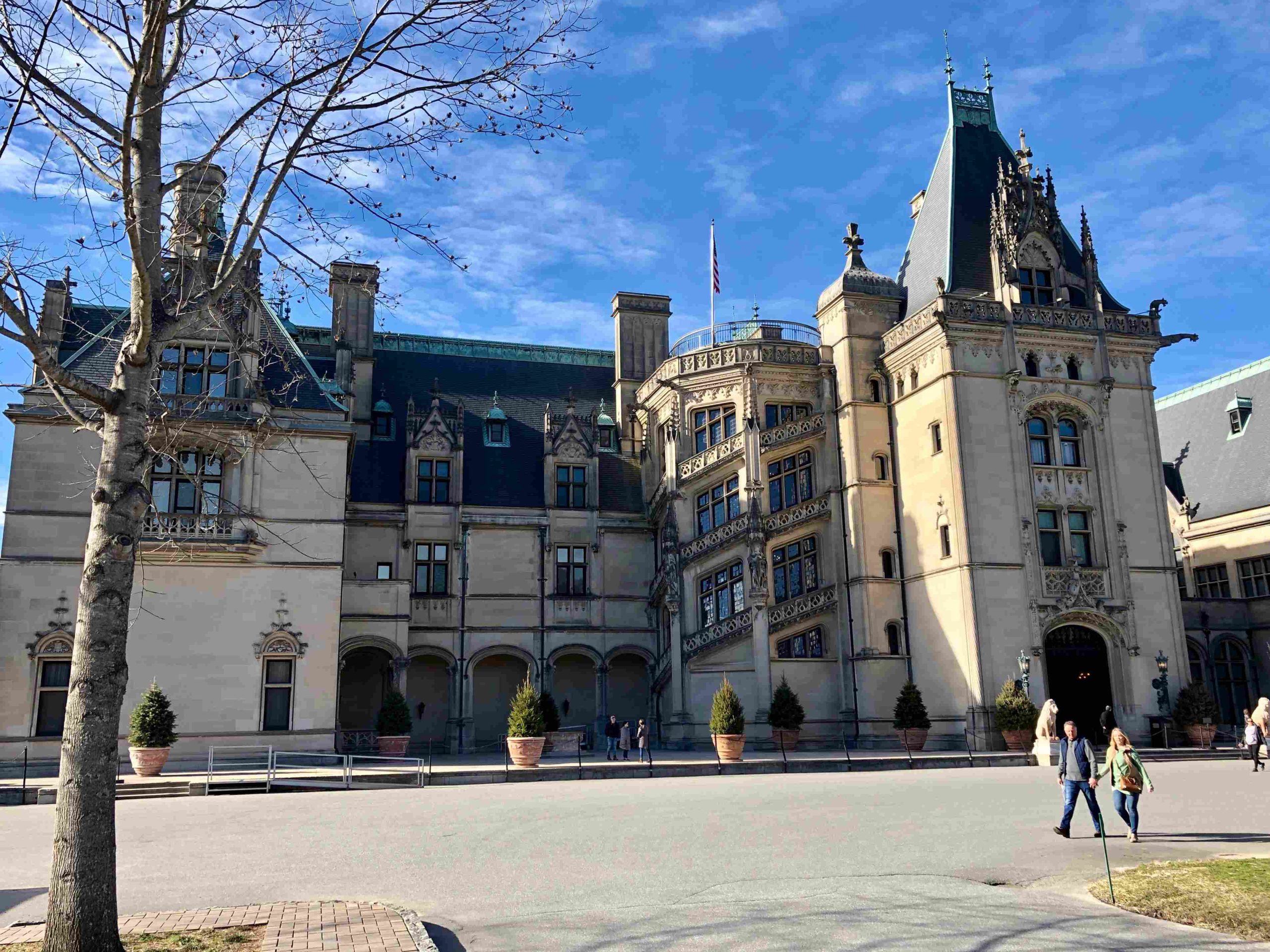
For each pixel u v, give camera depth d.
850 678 43.59
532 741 32.53
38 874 15.55
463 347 57.16
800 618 44.47
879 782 28.31
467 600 48.19
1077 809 21.55
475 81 12.04
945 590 40.81
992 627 39.22
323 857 16.47
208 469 37.06
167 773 33.22
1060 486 41.78
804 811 21.55
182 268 12.59
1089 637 41.09
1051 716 33.19
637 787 27.89
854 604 43.75
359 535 47.75
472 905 12.88
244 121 11.65
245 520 36.31
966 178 47.50
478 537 49.22
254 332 38.19
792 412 47.56
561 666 49.81
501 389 55.59
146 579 34.44
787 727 40.94
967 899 12.95
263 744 35.75
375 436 50.59
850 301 46.16
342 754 36.78
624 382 55.28
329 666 36.84
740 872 14.88
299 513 37.53
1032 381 42.09
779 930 11.38
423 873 15.04
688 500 47.91
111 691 10.06
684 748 44.66
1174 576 42.53
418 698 47.34
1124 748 17.66
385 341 55.75
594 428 52.91
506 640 48.25
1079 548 41.91
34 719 33.91
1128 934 11.22
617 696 50.22
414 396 53.66
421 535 48.22
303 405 38.25
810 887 13.76
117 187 11.04
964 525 39.78
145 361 10.91
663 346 56.41
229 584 36.44
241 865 15.74
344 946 10.09
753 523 44.16
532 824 20.02
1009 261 43.00
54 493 35.38
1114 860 15.70
